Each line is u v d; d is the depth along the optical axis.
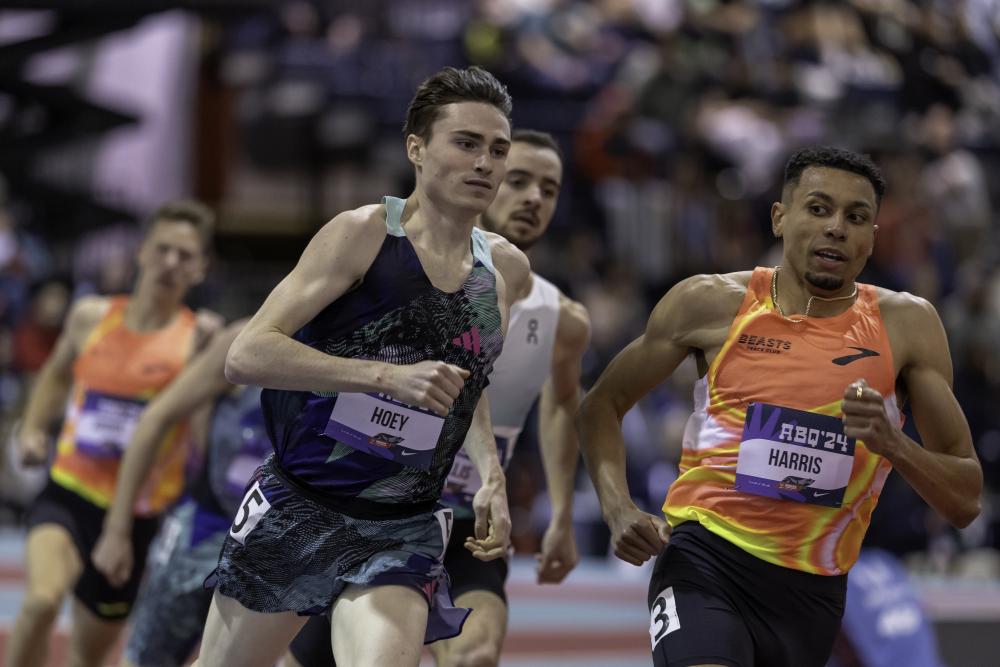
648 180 43.53
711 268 42.72
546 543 14.08
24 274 36.47
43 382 17.03
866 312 10.45
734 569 10.20
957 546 32.78
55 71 40.12
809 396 10.16
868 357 10.23
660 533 10.23
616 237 42.69
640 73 45.38
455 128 9.46
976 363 36.44
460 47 44.69
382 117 44.22
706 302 10.66
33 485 32.44
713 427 10.47
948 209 45.41
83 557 15.85
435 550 9.82
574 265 40.72
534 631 25.52
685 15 46.88
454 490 12.57
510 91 44.84
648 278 42.38
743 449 10.23
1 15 37.53
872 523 32.09
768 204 43.75
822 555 10.20
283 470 9.79
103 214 37.62
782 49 47.81
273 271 45.06
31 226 37.19
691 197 43.16
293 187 44.44
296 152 44.31
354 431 9.52
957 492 10.08
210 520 14.12
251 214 44.12
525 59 45.06
